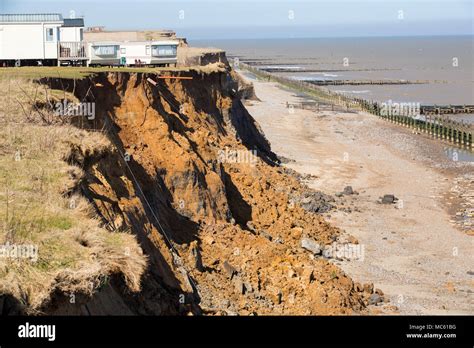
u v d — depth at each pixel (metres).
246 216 38.31
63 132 22.00
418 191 56.75
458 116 108.12
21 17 40.09
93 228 16.50
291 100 123.12
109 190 22.31
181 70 45.69
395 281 34.88
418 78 185.12
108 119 32.31
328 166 65.06
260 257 30.58
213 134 45.62
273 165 58.75
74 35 41.97
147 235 24.25
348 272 35.66
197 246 29.66
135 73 35.28
